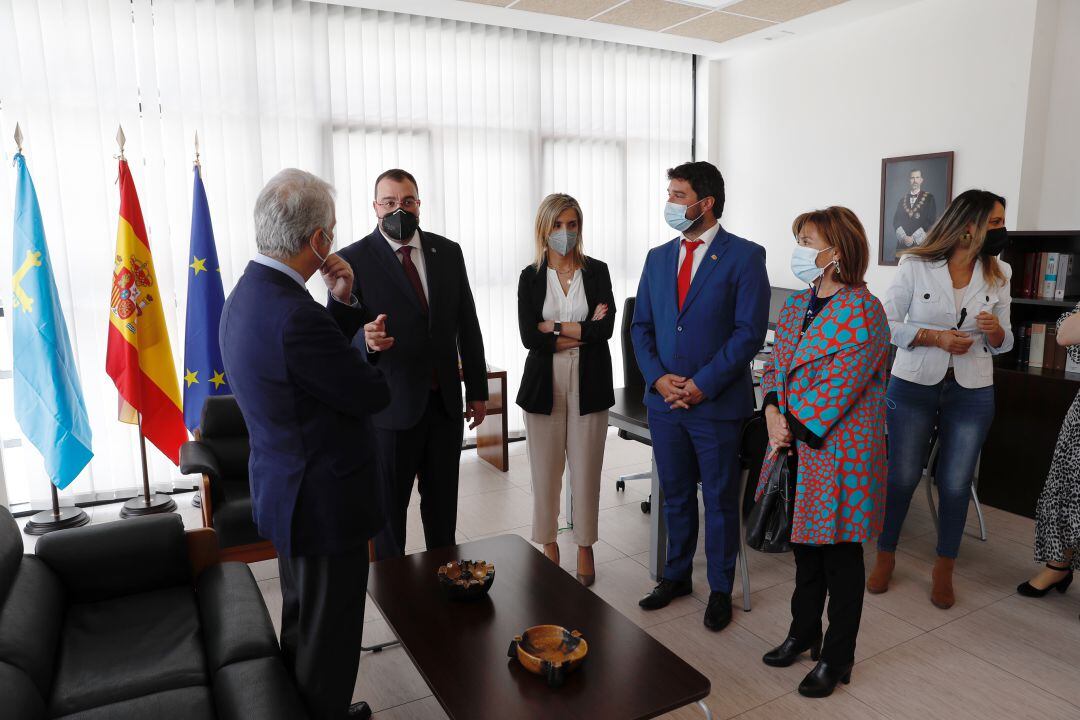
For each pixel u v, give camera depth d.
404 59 4.77
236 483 3.24
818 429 2.17
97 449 4.14
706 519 2.76
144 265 3.77
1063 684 2.39
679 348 2.68
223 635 1.96
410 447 2.58
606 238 5.74
